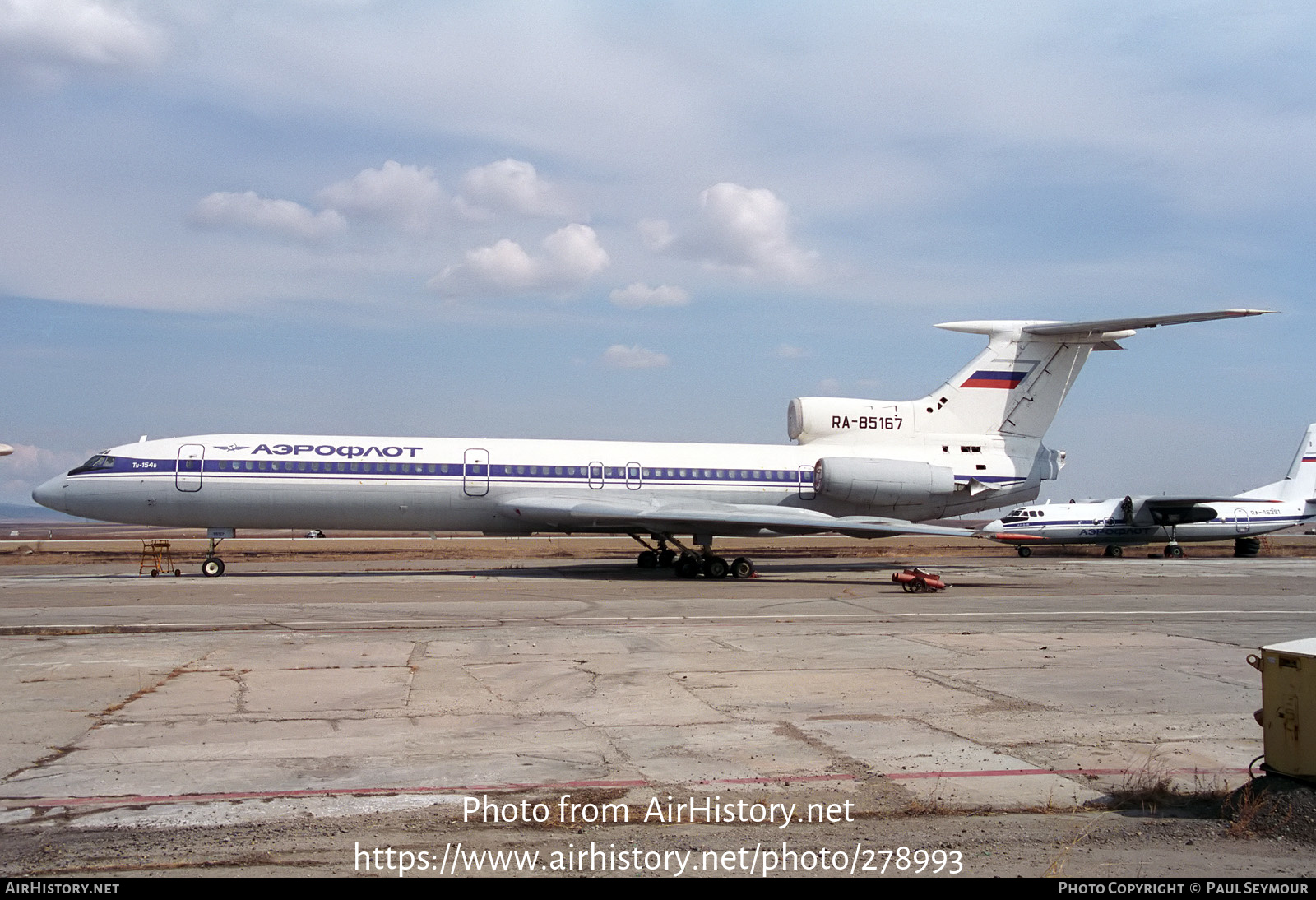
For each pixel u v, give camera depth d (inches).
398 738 398.6
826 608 875.4
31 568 1596.9
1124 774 351.3
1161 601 970.1
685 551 1289.4
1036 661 588.4
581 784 337.4
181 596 951.0
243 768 354.9
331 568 1473.9
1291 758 296.0
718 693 490.6
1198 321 1242.6
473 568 1485.0
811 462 1370.6
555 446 1310.3
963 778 346.0
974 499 1397.6
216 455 1203.2
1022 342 1418.6
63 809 309.0
